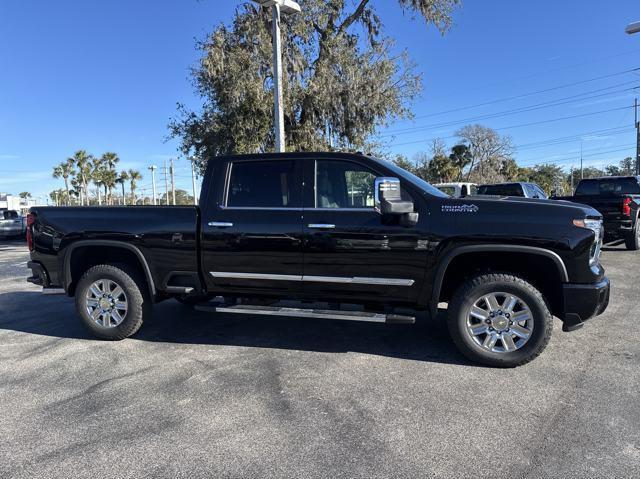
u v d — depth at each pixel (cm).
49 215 558
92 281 544
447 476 278
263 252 487
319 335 555
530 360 436
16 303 770
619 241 1423
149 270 526
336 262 468
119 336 542
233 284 508
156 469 290
